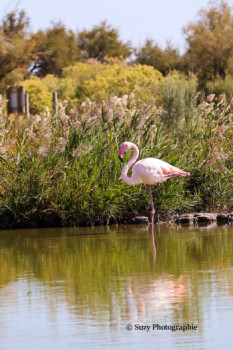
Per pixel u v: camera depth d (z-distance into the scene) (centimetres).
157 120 1764
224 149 1734
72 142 1571
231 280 878
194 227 1491
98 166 1561
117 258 1081
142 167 1365
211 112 1862
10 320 712
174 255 1098
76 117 1622
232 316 704
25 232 1465
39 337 651
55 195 1543
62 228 1528
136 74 3709
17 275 954
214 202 1700
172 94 1933
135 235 1368
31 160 1559
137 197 1591
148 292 818
